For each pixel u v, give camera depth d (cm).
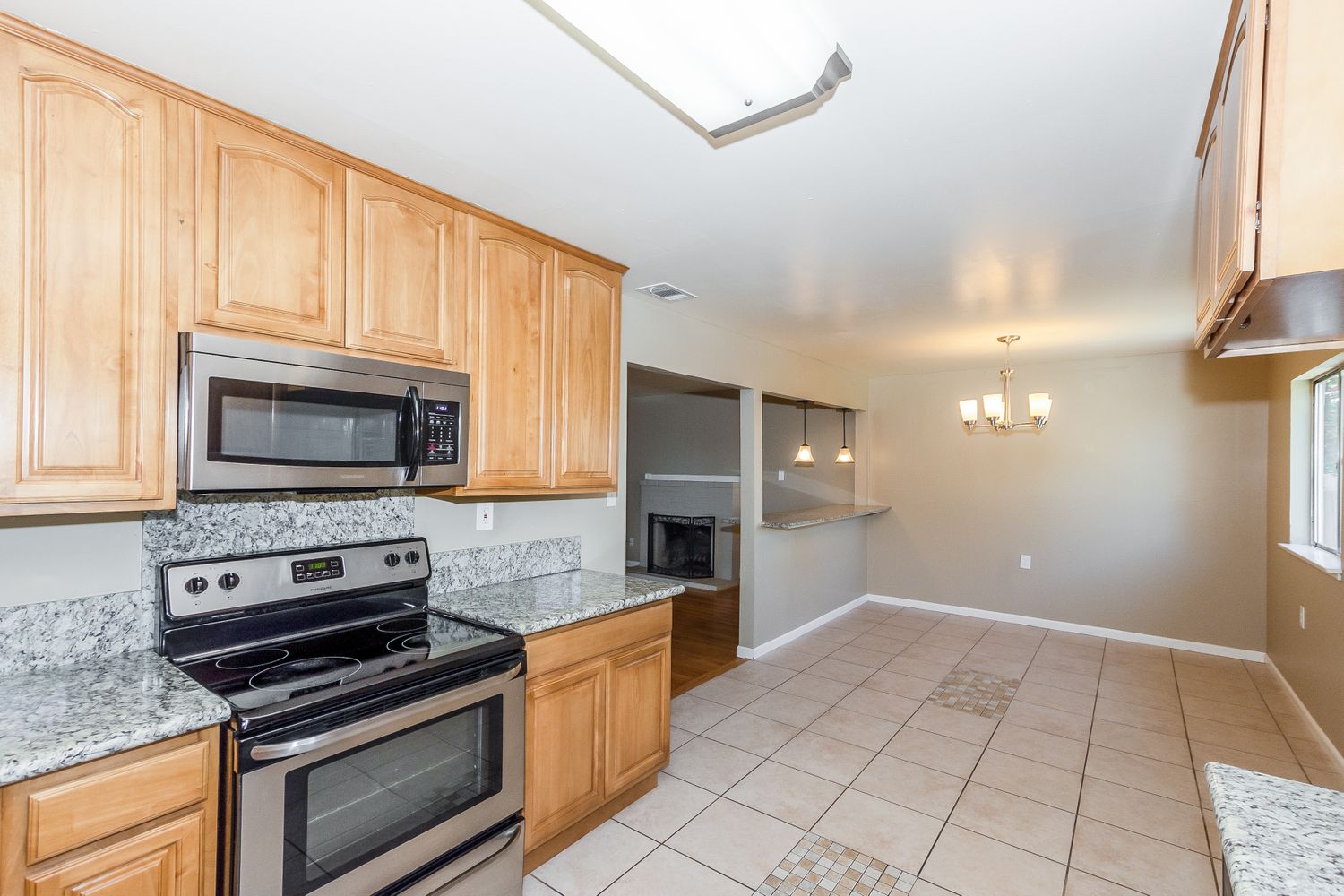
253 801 135
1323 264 78
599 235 232
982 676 400
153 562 171
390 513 225
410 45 126
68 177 130
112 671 155
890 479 596
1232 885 85
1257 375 432
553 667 211
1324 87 79
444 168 182
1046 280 282
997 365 523
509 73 136
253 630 182
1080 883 206
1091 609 492
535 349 230
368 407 180
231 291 153
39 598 154
